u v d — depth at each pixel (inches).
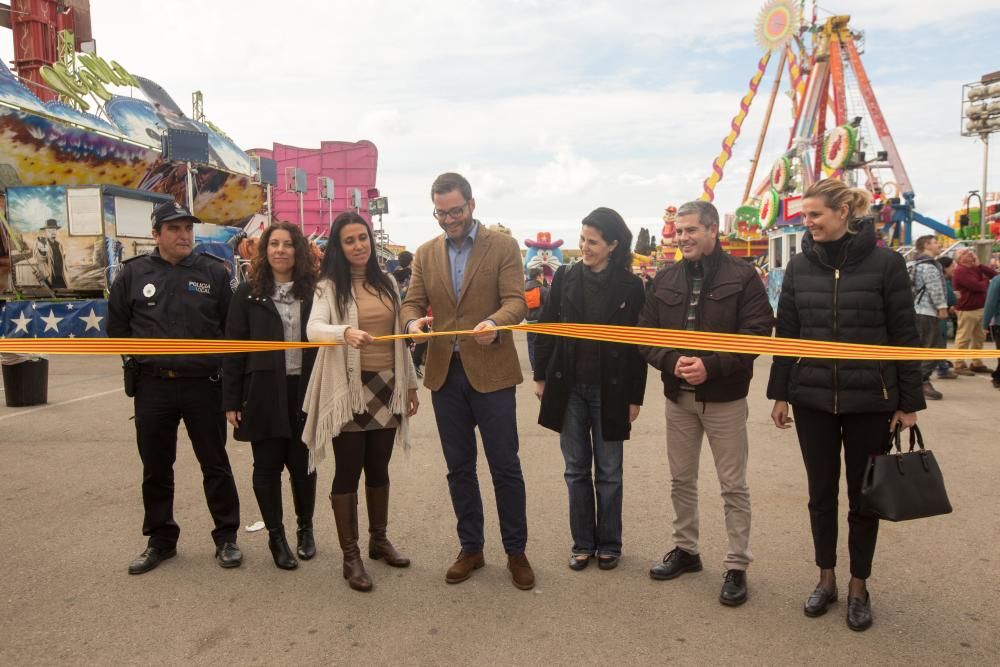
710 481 194.2
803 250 123.3
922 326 310.8
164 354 129.3
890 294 113.9
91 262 523.8
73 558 146.1
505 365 134.3
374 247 138.7
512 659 107.0
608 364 135.5
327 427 129.1
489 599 127.6
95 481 199.0
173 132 609.9
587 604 125.1
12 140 559.2
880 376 113.3
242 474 208.1
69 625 118.1
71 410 302.0
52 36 756.6
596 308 137.6
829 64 1202.0
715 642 111.4
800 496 180.7
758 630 115.1
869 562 118.2
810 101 1240.2
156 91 790.5
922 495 109.4
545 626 117.2
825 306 117.2
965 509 168.2
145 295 142.4
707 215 127.2
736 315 127.1
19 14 737.6
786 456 219.0
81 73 663.1
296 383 142.2
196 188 765.3
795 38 1283.2
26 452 231.0
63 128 587.8
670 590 130.3
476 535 138.6
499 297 136.0
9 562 144.1
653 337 115.6
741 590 124.8
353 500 134.5
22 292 536.4
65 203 523.5
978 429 249.6
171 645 111.8
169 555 146.3
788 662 105.5
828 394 115.9
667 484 192.7
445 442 138.6
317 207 1414.9
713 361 124.2
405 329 136.6
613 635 114.0
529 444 240.4
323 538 157.8
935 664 104.4
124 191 538.0
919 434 115.5
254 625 118.3
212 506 144.5
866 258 115.8
